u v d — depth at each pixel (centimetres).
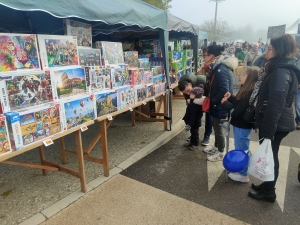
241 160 246
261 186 246
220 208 233
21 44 187
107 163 288
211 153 356
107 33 491
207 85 332
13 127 175
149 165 327
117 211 229
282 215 221
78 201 245
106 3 289
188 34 731
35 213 228
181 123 501
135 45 516
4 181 287
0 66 175
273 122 200
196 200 246
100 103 264
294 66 199
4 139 172
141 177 294
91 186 270
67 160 341
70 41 232
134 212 228
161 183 279
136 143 399
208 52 321
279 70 199
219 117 314
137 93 338
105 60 288
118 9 283
